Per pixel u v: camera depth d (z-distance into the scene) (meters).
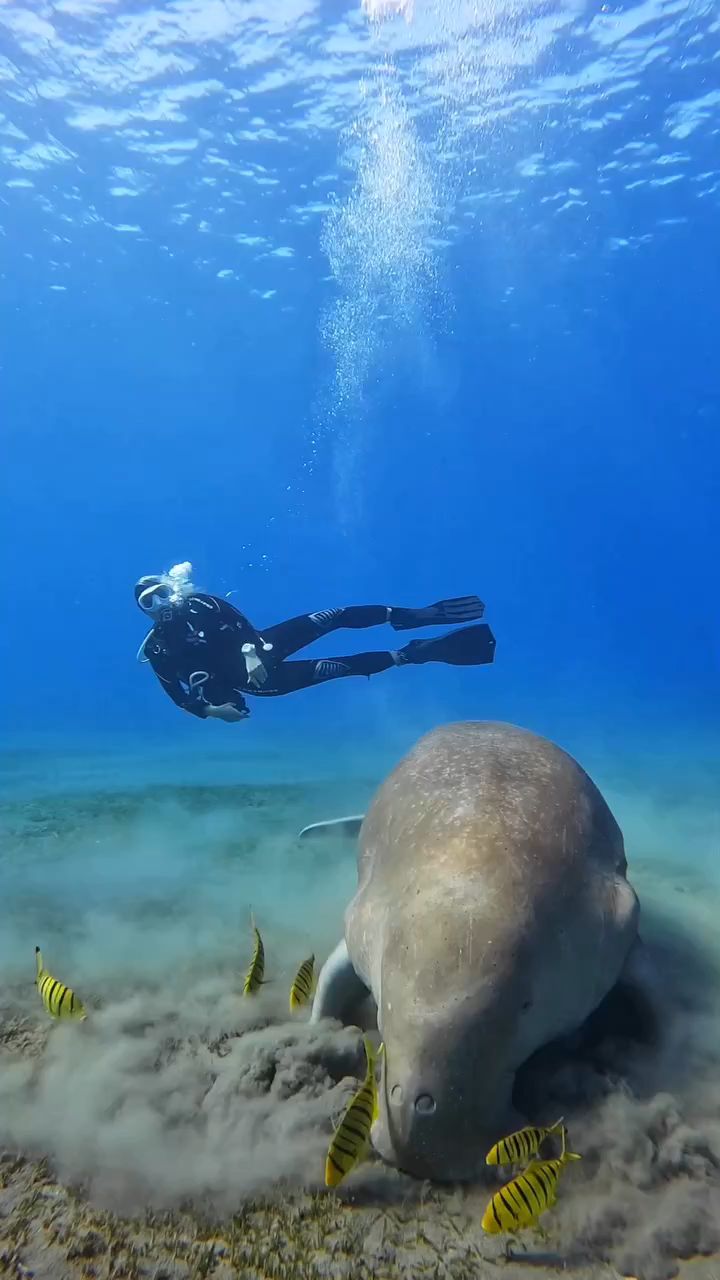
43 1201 2.35
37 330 45.56
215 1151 2.56
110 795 10.39
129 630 129.12
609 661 69.25
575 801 3.55
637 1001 3.32
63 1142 2.62
